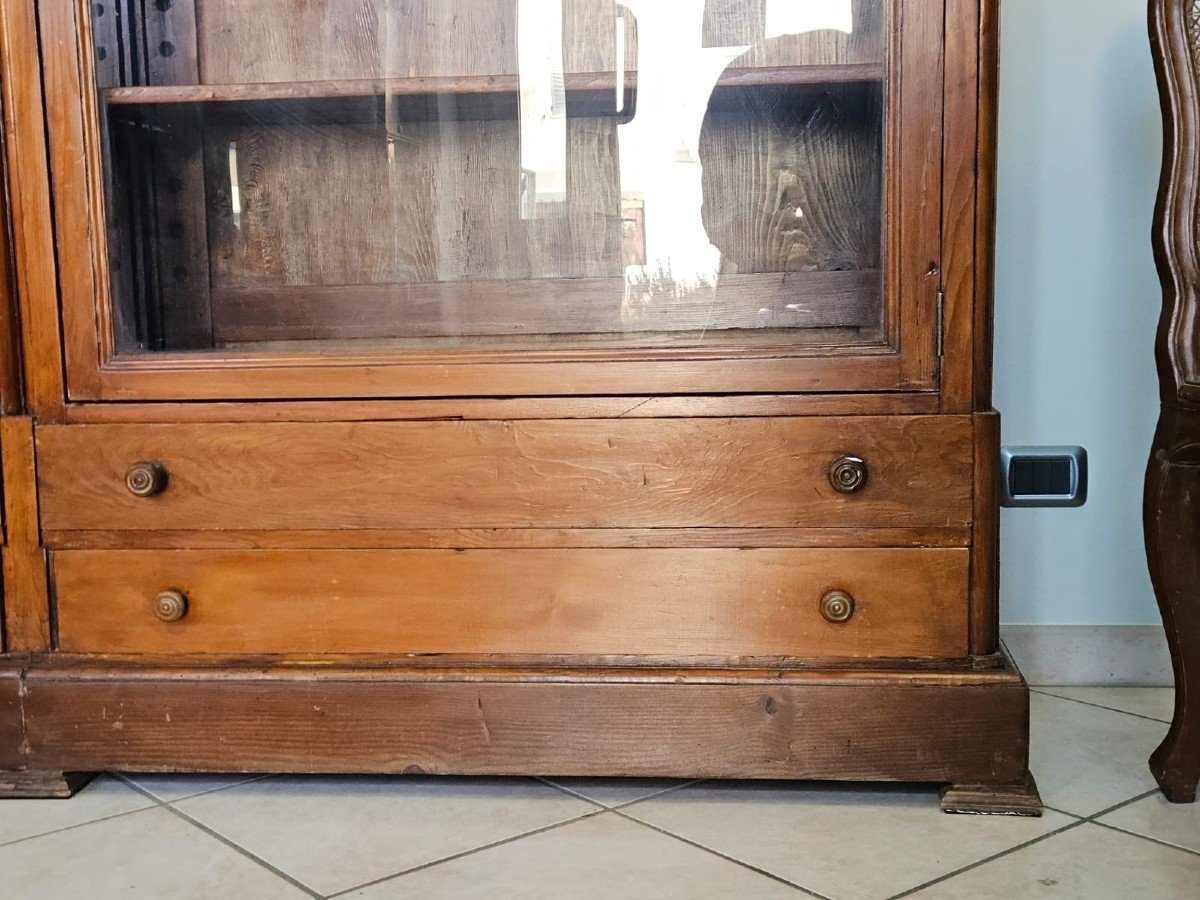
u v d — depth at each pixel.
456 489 1.24
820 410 1.20
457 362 1.23
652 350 1.21
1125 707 1.56
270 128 1.38
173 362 1.26
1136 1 1.57
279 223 1.39
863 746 1.21
